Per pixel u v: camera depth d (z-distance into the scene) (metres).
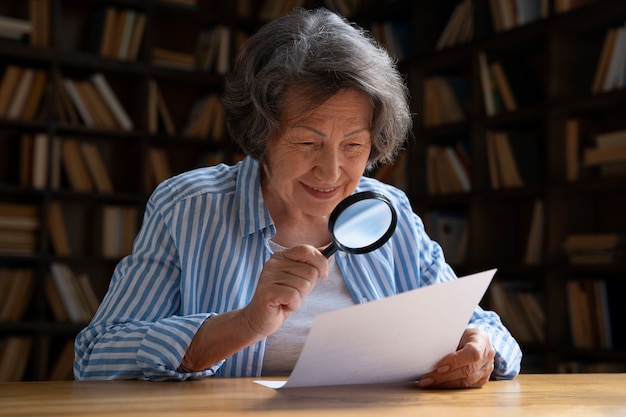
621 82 3.32
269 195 1.52
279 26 1.37
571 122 3.54
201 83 4.91
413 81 4.34
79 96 4.48
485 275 1.05
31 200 4.46
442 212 4.20
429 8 4.41
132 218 4.63
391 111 1.35
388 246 1.58
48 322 4.32
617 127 3.59
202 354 1.19
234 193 1.49
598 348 3.36
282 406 0.90
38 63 4.43
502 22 3.86
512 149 3.84
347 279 1.51
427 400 1.00
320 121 1.31
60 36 4.66
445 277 1.64
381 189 1.62
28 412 0.83
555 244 3.56
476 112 3.98
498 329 1.41
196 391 1.05
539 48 3.91
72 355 4.37
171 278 1.40
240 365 1.40
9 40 4.29
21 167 4.33
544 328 3.60
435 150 4.29
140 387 1.09
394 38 4.53
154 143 4.86
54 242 4.40
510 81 3.86
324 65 1.28
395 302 0.99
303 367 1.03
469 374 1.15
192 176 1.51
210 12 4.97
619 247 3.31
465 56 4.07
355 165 1.37
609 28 3.57
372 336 1.02
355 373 1.10
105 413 0.82
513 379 1.35
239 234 1.46
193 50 5.10
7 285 4.24
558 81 3.58
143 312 1.34
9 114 4.29
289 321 1.46
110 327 1.30
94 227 4.66
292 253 1.14
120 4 4.69
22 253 4.31
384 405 0.93
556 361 3.51
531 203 4.05
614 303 3.35
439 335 1.10
